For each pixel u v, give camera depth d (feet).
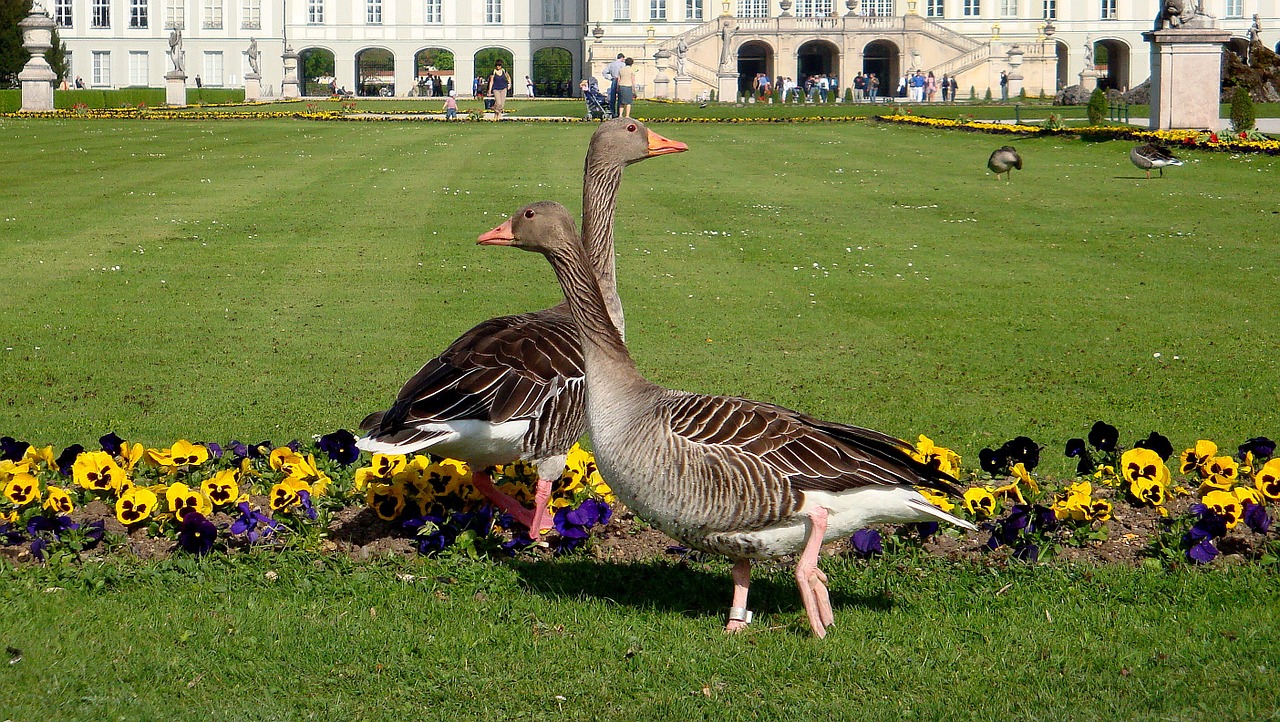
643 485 16.88
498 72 160.45
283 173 89.25
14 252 55.47
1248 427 29.53
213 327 40.81
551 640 17.56
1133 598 19.08
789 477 16.30
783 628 18.04
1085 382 34.04
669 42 269.03
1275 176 80.48
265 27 299.17
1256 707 15.25
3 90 187.83
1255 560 20.58
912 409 31.30
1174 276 50.16
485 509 21.58
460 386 19.06
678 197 76.64
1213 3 282.56
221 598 19.02
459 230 62.80
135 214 67.87
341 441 24.67
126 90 224.33
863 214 69.51
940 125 130.41
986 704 15.57
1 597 18.67
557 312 21.70
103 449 24.63
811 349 38.09
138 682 15.99
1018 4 285.43
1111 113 158.81
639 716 15.39
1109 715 15.15
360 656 16.94
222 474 22.34
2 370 34.99
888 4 284.61
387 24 302.04
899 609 18.81
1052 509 21.77
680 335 39.96
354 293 46.68
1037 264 53.57
